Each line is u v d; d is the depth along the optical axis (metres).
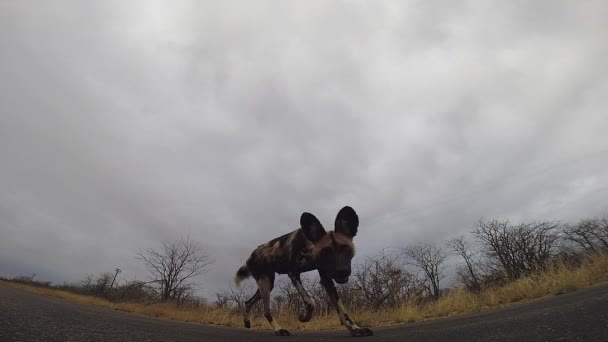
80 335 0.83
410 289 3.81
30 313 1.13
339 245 1.35
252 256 1.81
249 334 1.52
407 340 0.94
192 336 1.14
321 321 2.56
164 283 9.62
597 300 1.08
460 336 0.87
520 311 1.37
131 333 1.01
